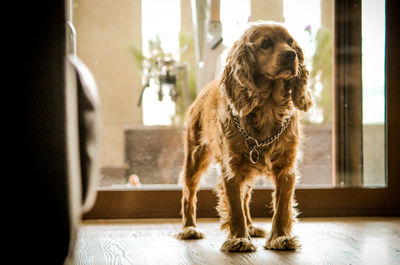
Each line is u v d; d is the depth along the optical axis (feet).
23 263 3.60
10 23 3.56
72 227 3.72
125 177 15.12
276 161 7.14
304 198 10.09
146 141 15.35
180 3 14.69
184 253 6.66
